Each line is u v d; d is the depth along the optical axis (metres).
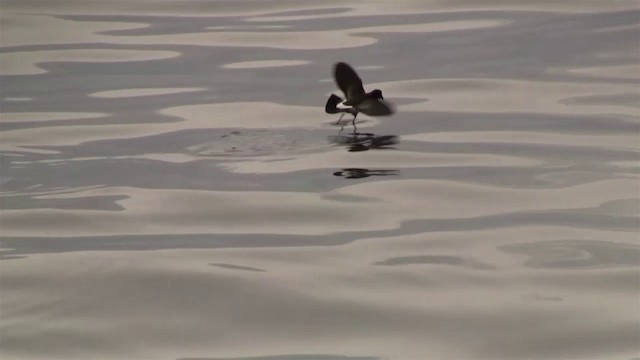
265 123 16.39
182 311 10.29
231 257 11.39
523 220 12.25
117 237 12.04
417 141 15.19
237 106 17.48
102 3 25.19
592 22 22.17
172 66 20.28
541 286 10.62
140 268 11.12
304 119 16.53
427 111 16.88
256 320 10.12
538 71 19.09
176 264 11.20
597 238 11.71
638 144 14.95
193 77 19.52
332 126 16.09
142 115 17.19
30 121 17.05
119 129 16.44
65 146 15.60
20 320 10.14
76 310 10.33
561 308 10.17
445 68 19.48
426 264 11.12
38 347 9.69
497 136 15.48
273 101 17.70
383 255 11.37
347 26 22.84
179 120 16.78
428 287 10.62
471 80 18.66
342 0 25.23
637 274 10.81
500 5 23.98
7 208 13.03
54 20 23.70
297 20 23.53
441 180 13.53
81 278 10.96
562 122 16.14
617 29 21.58
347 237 11.85
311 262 11.23
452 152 14.72
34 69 20.27
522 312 10.12
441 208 12.65
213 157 14.72
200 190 13.38
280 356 9.50
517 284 10.65
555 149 14.82
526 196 12.97
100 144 15.66
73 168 14.55
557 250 11.42
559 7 23.50
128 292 10.66
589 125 15.94
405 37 21.80
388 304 10.31
